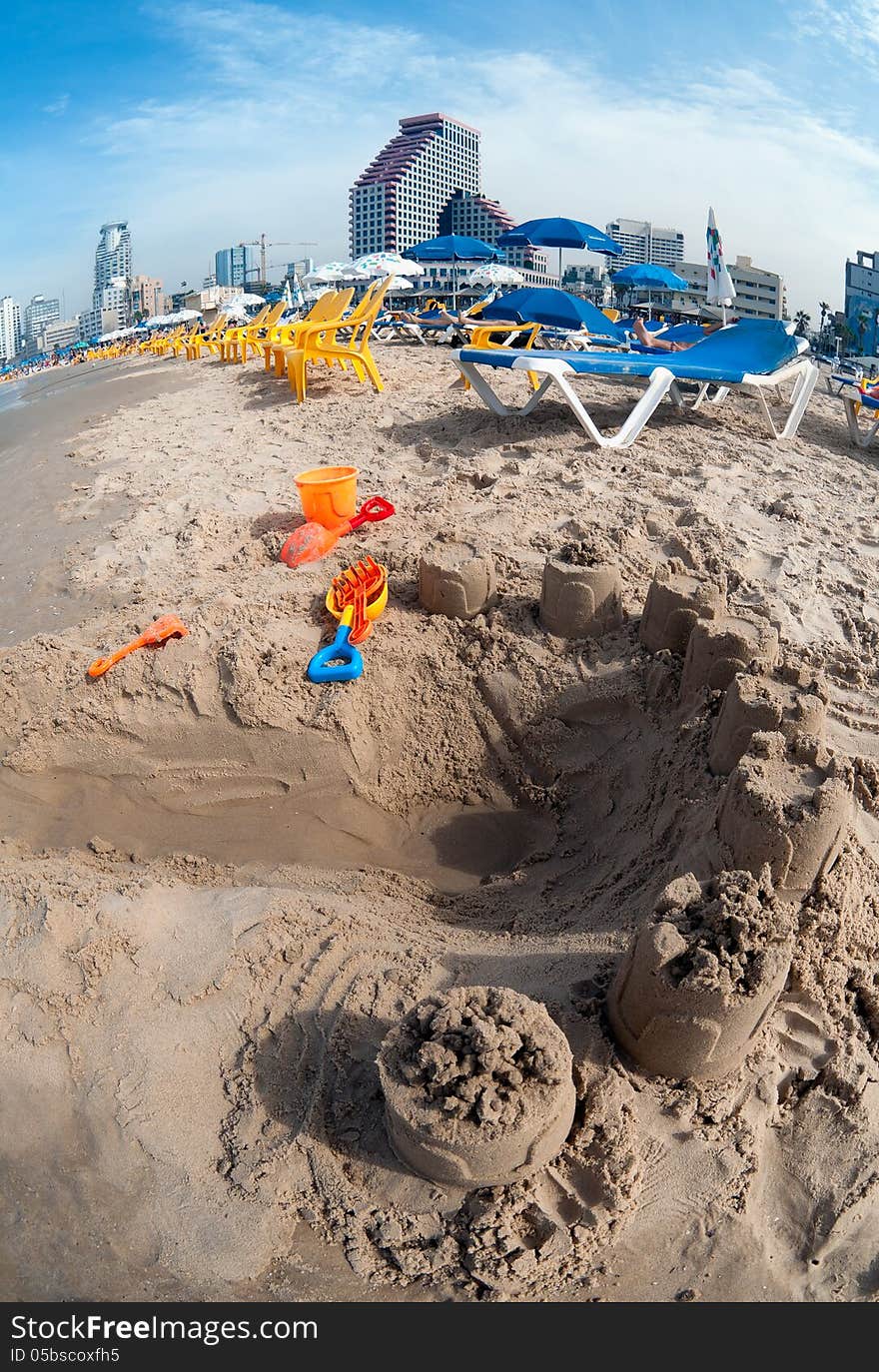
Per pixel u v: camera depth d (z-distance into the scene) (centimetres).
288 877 321
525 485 552
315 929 259
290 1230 191
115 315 11031
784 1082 213
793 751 252
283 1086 215
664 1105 204
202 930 257
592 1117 198
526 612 399
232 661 362
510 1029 185
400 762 368
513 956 250
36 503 666
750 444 689
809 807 225
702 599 351
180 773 356
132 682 366
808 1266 184
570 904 290
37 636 392
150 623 406
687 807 292
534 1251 181
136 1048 225
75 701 365
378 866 337
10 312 19925
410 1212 189
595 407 770
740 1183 193
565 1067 184
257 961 245
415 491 553
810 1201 194
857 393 748
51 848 334
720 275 1176
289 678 368
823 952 229
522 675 377
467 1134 176
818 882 233
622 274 1973
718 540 479
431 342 1573
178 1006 235
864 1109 206
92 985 238
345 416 796
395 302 2466
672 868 272
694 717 325
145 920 259
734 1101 205
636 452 630
